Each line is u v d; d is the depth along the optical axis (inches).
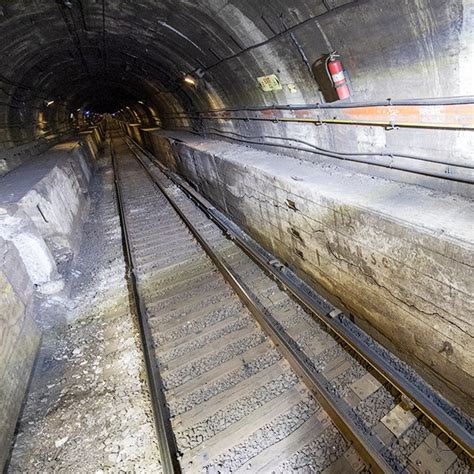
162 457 118.6
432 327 125.6
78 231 341.1
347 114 176.1
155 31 275.0
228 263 255.0
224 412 136.2
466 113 116.1
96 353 181.8
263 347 166.4
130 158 866.1
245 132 326.3
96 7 234.2
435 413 116.6
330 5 137.6
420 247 117.4
